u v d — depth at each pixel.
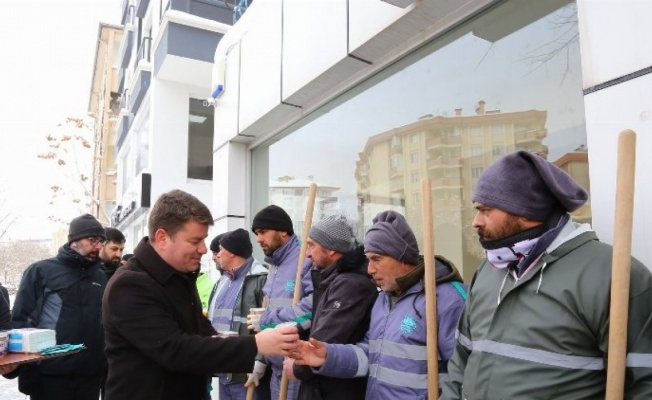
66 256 3.42
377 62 3.20
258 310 2.84
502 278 1.49
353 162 3.56
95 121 24.95
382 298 2.12
